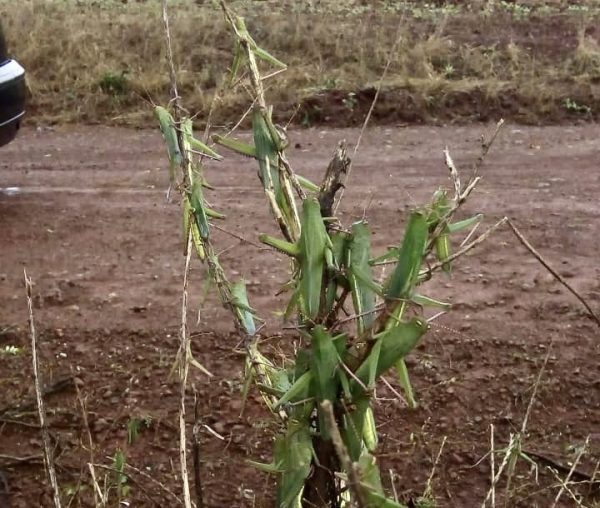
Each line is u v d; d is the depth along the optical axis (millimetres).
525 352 3693
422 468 3006
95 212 5680
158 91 9117
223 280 1737
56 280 4535
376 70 9477
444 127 8281
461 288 4324
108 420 3305
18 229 5359
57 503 1874
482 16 11789
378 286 1415
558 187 6156
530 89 8609
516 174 6547
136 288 4410
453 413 3305
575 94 8633
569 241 4996
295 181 1583
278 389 1627
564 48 10312
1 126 5625
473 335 3822
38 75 9492
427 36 10703
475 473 3000
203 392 3436
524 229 5199
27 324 4004
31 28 10398
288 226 1567
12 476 3049
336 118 8430
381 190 6141
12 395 3473
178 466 3057
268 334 3713
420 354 3668
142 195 6078
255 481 2984
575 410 3346
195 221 1759
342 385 1423
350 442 1450
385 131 8148
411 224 1350
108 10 11664
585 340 3783
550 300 4172
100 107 8883
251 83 1629
